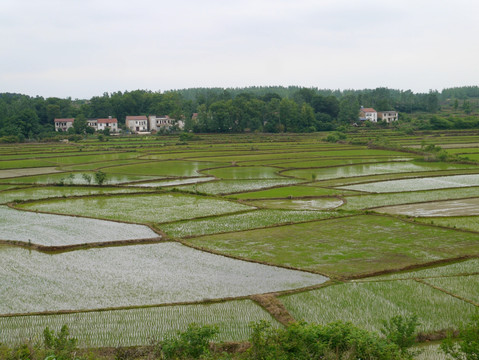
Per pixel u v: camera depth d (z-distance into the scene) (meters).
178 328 24.23
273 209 52.41
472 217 47.94
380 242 39.09
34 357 19.44
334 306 26.61
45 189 67.19
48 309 26.59
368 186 67.88
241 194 63.53
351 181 72.50
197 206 54.81
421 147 116.19
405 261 34.09
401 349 20.12
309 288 29.11
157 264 34.38
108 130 180.25
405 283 29.88
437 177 75.31
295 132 189.88
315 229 43.69
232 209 52.84
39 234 42.47
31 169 88.69
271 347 19.41
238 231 43.38
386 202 56.44
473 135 150.38
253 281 30.72
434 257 34.97
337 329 20.05
